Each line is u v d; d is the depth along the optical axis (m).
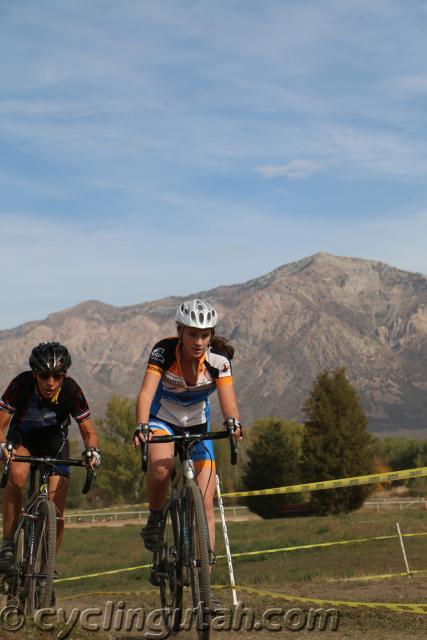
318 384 53.19
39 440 5.72
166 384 5.46
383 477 7.35
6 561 5.54
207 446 5.57
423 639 5.43
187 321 5.16
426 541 20.05
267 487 52.12
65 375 5.57
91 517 57.75
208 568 4.71
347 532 25.98
